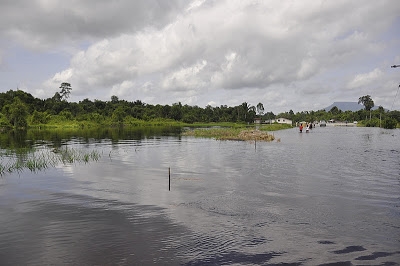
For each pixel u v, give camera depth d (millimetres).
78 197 17250
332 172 24688
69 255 10312
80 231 12312
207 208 15102
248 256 10133
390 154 37125
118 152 38938
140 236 11781
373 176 23047
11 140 57781
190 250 10594
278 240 11359
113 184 20484
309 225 12820
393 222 13180
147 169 26359
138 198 16969
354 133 94688
